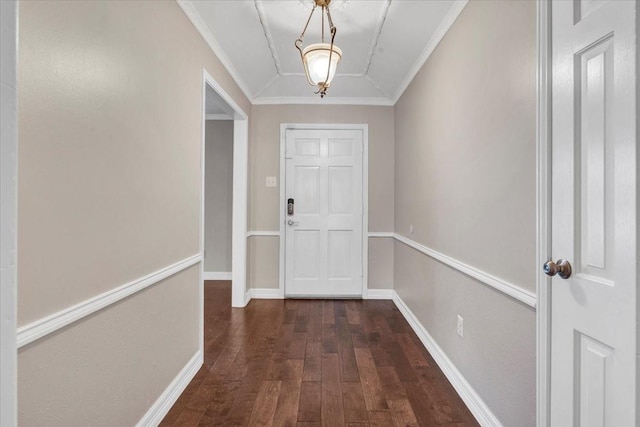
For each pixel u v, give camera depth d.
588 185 1.05
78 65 1.16
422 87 2.82
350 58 3.16
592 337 1.03
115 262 1.37
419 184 2.91
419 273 2.90
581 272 1.08
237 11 2.34
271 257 4.04
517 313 1.43
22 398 0.98
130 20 1.46
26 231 0.98
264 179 4.01
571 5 1.11
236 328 3.06
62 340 1.12
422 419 1.76
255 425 1.72
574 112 1.10
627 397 0.92
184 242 2.05
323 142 4.01
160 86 1.74
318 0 2.19
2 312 0.32
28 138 0.98
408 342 2.75
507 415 1.51
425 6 2.19
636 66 0.89
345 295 4.04
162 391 1.79
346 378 2.18
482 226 1.74
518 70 1.42
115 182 1.37
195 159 2.21
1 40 0.32
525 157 1.37
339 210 4.03
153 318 1.70
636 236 0.89
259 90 3.78
